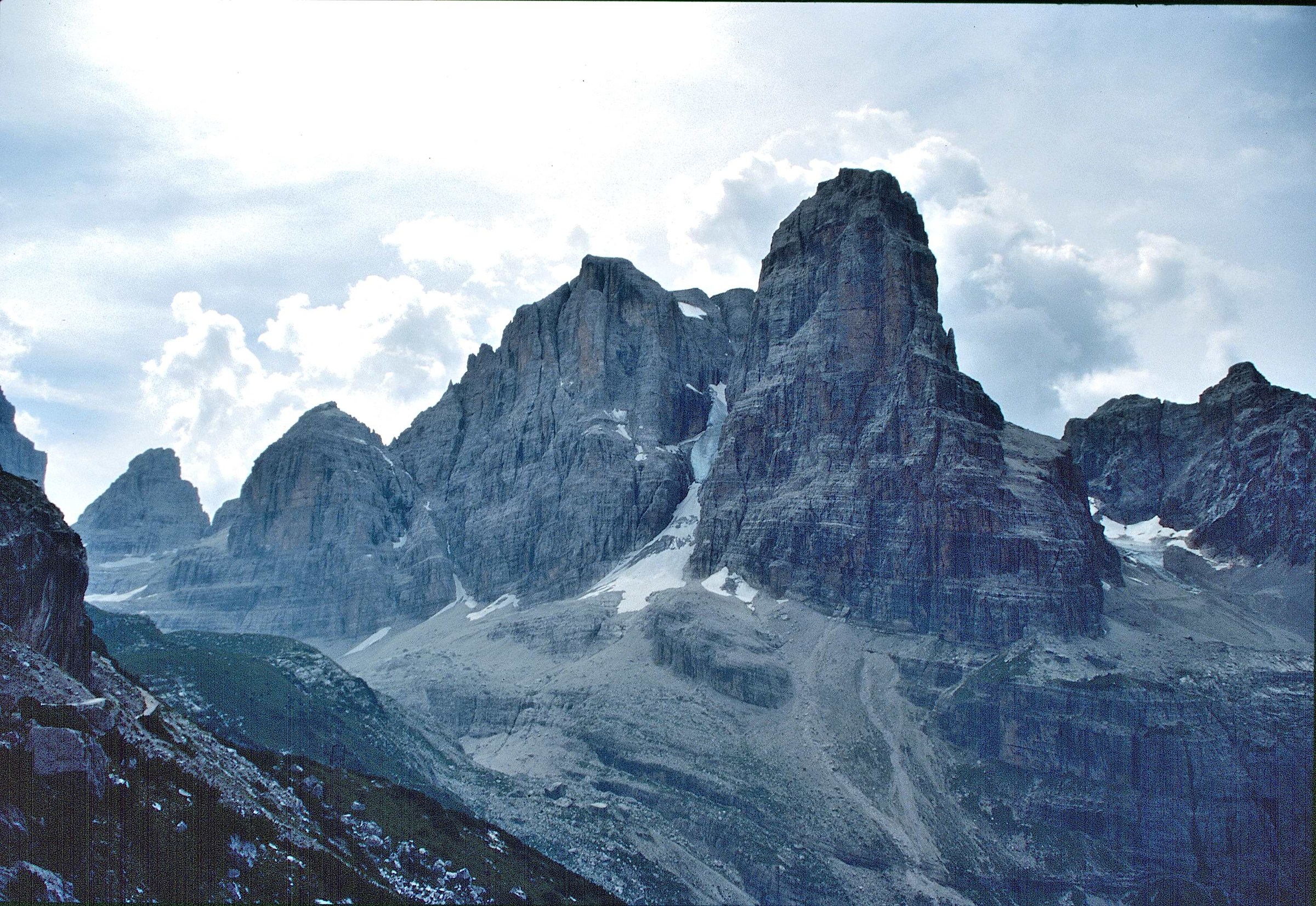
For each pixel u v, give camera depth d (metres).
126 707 182.00
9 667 148.25
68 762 134.25
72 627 176.62
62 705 145.75
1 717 138.38
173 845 144.75
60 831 130.50
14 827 125.75
